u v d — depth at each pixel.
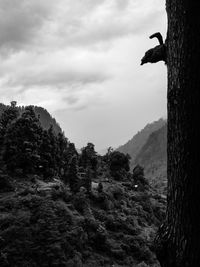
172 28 4.24
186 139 4.06
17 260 41.31
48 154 68.94
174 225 4.10
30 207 49.34
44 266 41.91
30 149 64.44
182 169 4.06
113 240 55.25
